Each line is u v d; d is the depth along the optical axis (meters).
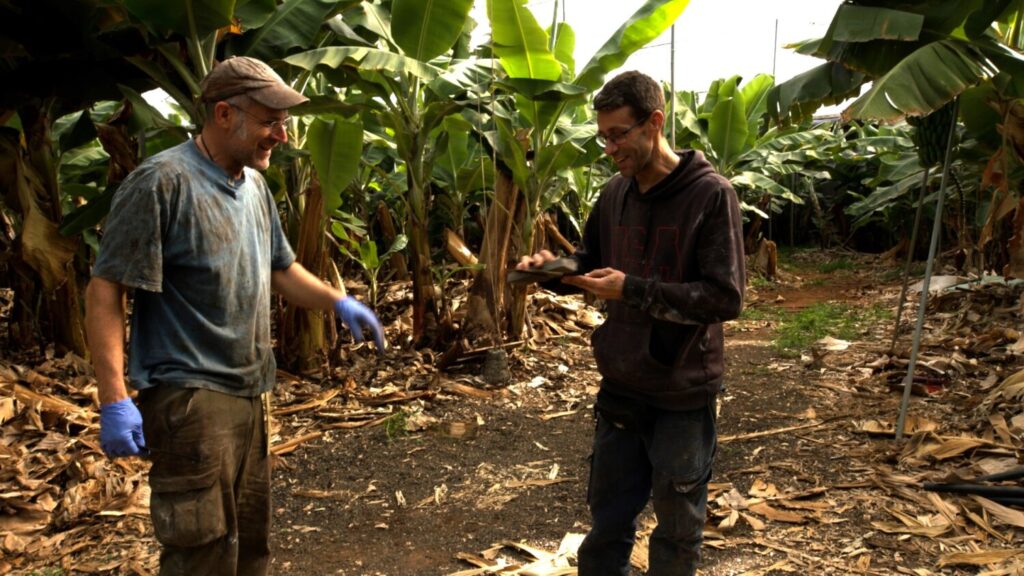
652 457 2.18
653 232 2.15
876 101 3.98
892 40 4.75
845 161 14.97
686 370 2.12
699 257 2.03
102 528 3.41
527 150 6.17
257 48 4.69
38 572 3.06
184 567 2.12
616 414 2.24
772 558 3.06
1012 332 5.94
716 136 9.96
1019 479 3.57
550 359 6.24
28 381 4.97
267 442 2.36
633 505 2.32
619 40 5.43
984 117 5.86
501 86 5.46
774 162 11.81
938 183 9.26
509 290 6.43
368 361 6.01
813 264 14.23
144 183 1.93
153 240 1.93
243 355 2.15
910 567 2.95
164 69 5.02
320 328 5.70
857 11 4.53
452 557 3.18
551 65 5.26
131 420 1.94
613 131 2.03
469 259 6.12
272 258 2.38
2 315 7.43
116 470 3.92
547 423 4.89
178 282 2.03
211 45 4.72
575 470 4.10
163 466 2.05
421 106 5.95
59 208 5.53
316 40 5.27
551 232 8.25
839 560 3.02
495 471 4.10
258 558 2.45
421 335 6.24
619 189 2.30
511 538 3.33
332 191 5.24
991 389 4.96
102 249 1.94
